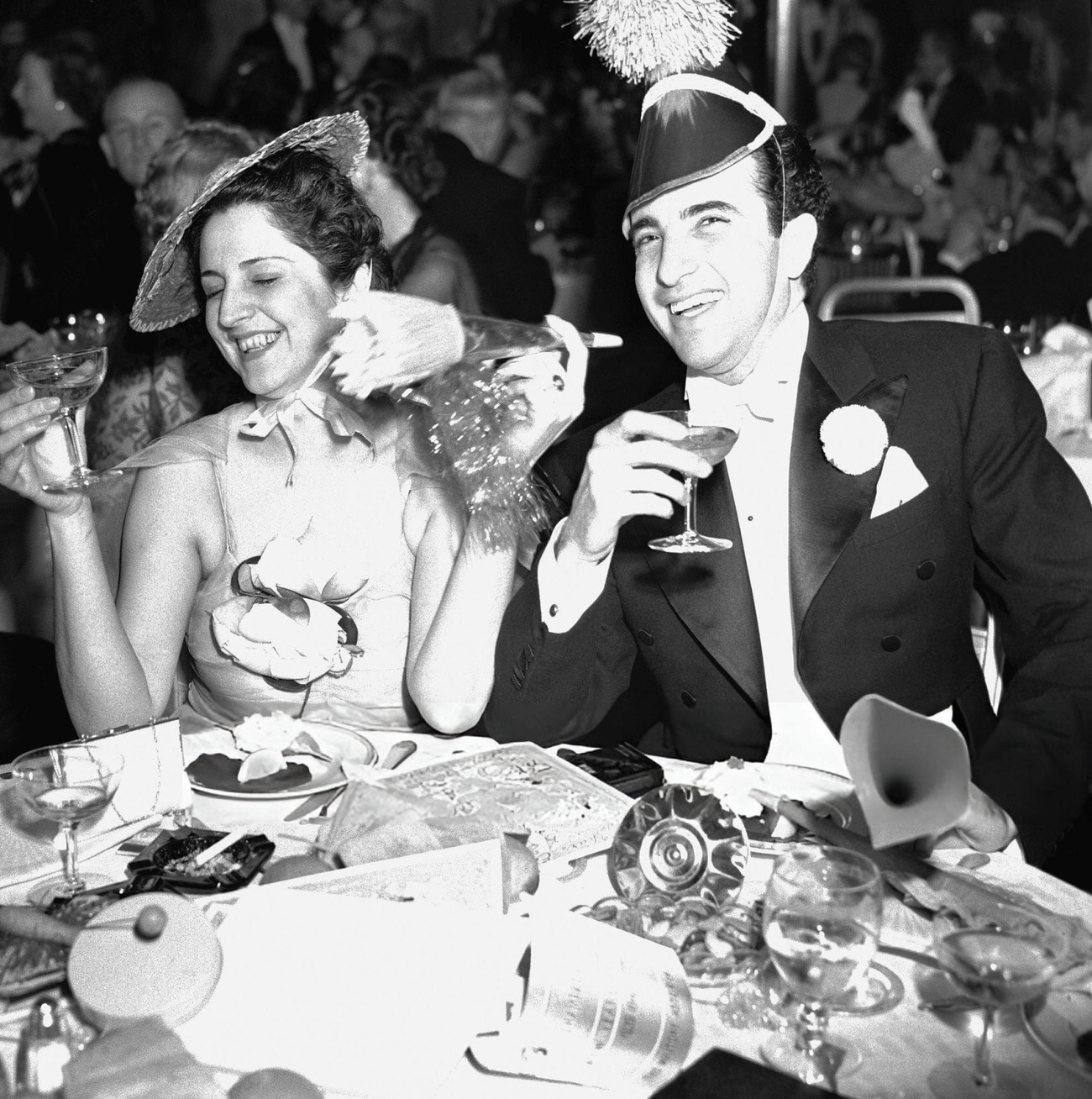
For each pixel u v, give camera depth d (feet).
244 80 21.15
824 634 6.00
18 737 10.05
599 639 6.34
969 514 6.26
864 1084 3.05
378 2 20.92
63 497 5.75
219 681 6.59
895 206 20.89
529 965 3.35
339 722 6.45
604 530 5.12
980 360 6.28
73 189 14.08
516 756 4.92
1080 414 12.06
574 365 5.53
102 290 13.78
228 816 4.61
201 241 6.51
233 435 6.84
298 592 6.41
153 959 3.20
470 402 5.56
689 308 5.87
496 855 3.79
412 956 3.31
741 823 3.91
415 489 6.56
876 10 21.76
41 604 10.80
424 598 6.44
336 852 4.06
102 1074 2.77
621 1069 3.06
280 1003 3.20
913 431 6.07
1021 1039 3.24
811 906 3.08
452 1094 3.03
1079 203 21.35
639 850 3.84
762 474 6.28
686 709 6.42
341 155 7.13
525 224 19.60
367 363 5.11
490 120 19.56
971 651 6.44
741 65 22.21
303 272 6.39
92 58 19.85
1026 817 5.18
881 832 3.10
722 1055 2.98
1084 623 5.85
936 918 3.62
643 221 5.96
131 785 4.54
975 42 21.25
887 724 3.19
